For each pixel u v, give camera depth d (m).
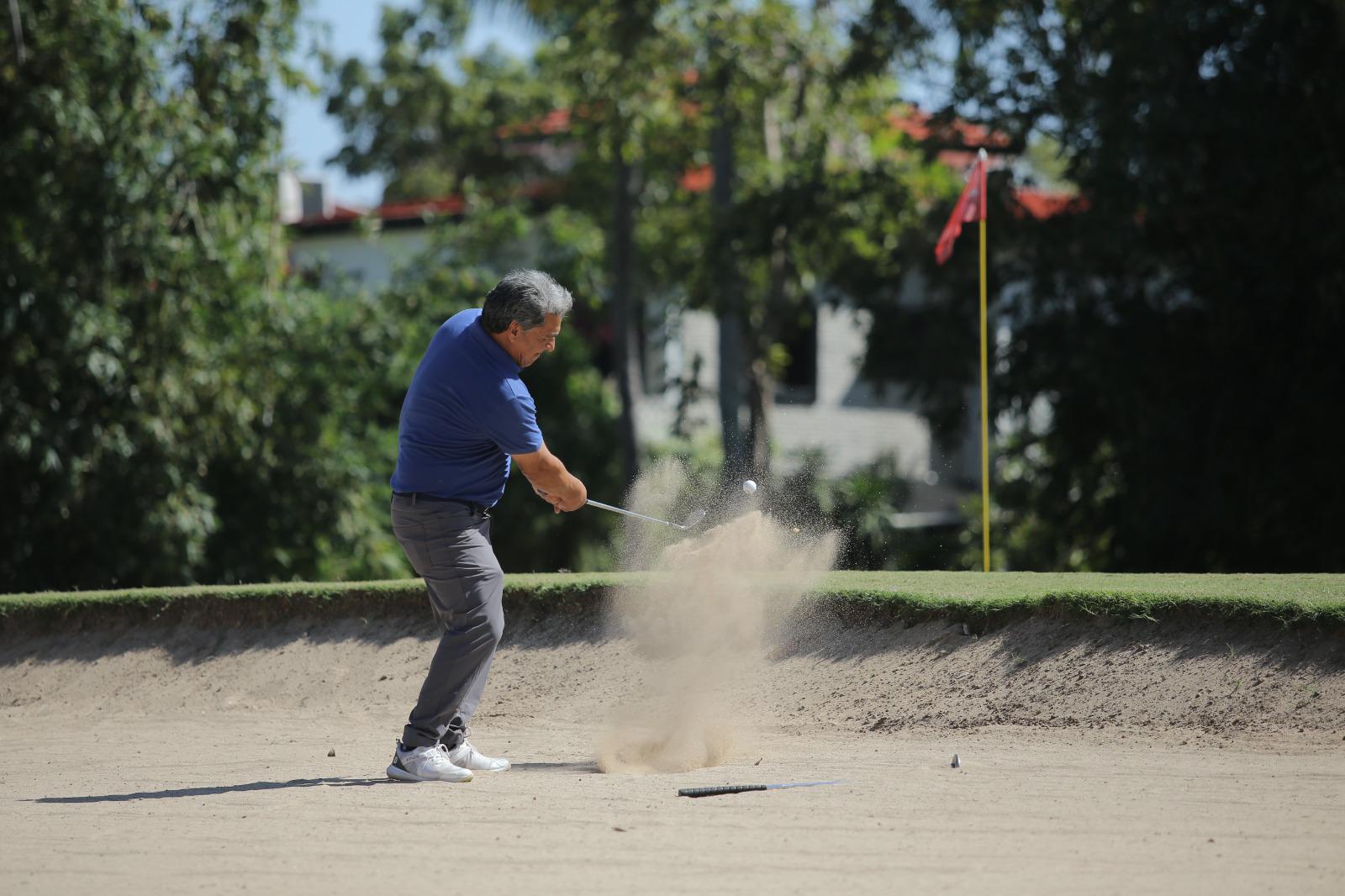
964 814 10.12
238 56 35.50
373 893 8.30
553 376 52.94
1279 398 33.12
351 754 14.15
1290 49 31.55
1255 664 13.51
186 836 10.02
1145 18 32.75
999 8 37.16
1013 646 14.85
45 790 12.52
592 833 9.74
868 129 50.03
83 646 19.78
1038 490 40.84
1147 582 16.14
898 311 40.66
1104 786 11.05
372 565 39.44
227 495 38.09
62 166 32.00
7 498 32.91
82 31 31.98
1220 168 32.47
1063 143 35.69
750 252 43.56
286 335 37.62
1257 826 9.55
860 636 15.88
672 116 51.66
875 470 51.59
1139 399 33.81
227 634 19.30
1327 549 33.44
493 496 12.51
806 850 9.12
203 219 34.72
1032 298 36.53
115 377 32.91
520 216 53.41
